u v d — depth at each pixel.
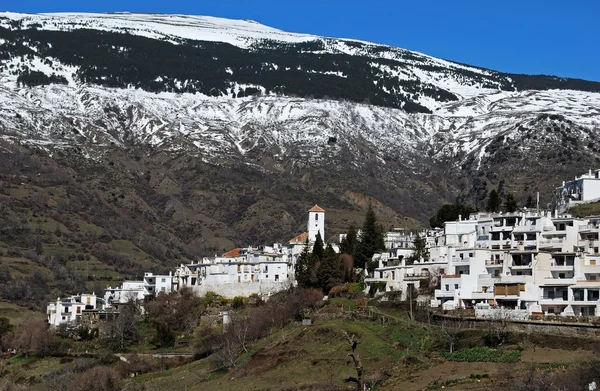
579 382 168.25
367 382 192.75
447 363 195.00
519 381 172.25
